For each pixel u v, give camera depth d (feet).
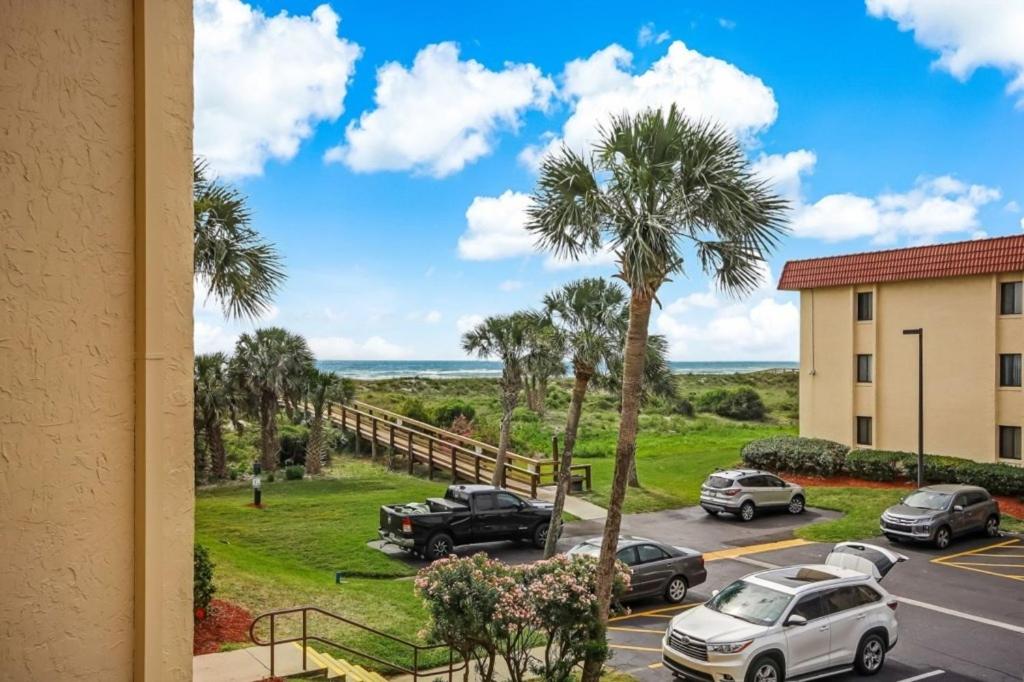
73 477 6.97
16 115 6.74
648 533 74.38
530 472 98.02
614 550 33.76
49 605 6.83
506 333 87.20
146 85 7.41
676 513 84.17
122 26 7.43
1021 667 40.37
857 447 106.11
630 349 35.37
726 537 73.00
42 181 6.87
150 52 7.45
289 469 99.25
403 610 44.34
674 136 35.22
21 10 6.79
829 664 37.58
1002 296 91.86
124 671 7.25
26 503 6.71
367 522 70.85
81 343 7.05
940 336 97.04
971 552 67.46
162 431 7.44
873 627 39.17
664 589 52.03
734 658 35.09
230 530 65.26
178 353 7.61
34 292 6.79
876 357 103.40
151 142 7.45
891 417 102.06
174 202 7.62
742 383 272.92
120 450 7.27
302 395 103.09
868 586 40.09
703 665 35.65
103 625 7.13
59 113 6.99
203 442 99.76
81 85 7.13
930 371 97.96
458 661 37.29
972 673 39.47
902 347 101.04
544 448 130.00
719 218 34.60
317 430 103.86
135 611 7.31
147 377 7.32
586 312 62.85
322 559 58.34
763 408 203.31
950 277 95.35
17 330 6.69
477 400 212.23
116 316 7.29
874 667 39.24
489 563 30.45
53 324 6.89
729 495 79.30
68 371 6.97
